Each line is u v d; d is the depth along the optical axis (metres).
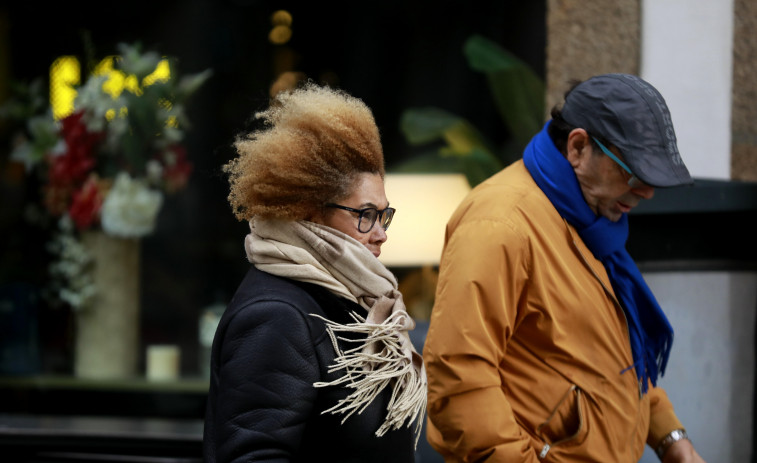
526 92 11.89
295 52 14.22
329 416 4.59
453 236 5.71
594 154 5.68
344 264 4.79
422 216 12.09
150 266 12.61
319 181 4.75
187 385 12.01
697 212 7.30
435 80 14.48
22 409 12.08
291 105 4.91
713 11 10.16
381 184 4.96
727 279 7.61
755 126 10.17
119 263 12.30
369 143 4.89
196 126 12.70
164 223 12.51
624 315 5.82
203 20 13.23
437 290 5.71
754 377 7.68
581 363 5.57
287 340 4.48
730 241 7.59
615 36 10.45
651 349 6.15
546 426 5.56
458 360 5.40
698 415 7.61
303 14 14.14
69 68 12.84
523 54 13.20
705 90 10.21
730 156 10.19
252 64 13.60
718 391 7.63
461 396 5.40
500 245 5.50
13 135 12.62
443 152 12.28
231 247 12.83
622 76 5.81
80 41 12.90
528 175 5.95
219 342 4.67
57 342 12.54
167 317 12.61
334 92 5.11
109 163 11.95
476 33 14.11
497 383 5.43
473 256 5.50
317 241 4.74
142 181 12.03
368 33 14.49
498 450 5.30
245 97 13.41
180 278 12.67
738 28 10.14
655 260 7.50
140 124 11.78
